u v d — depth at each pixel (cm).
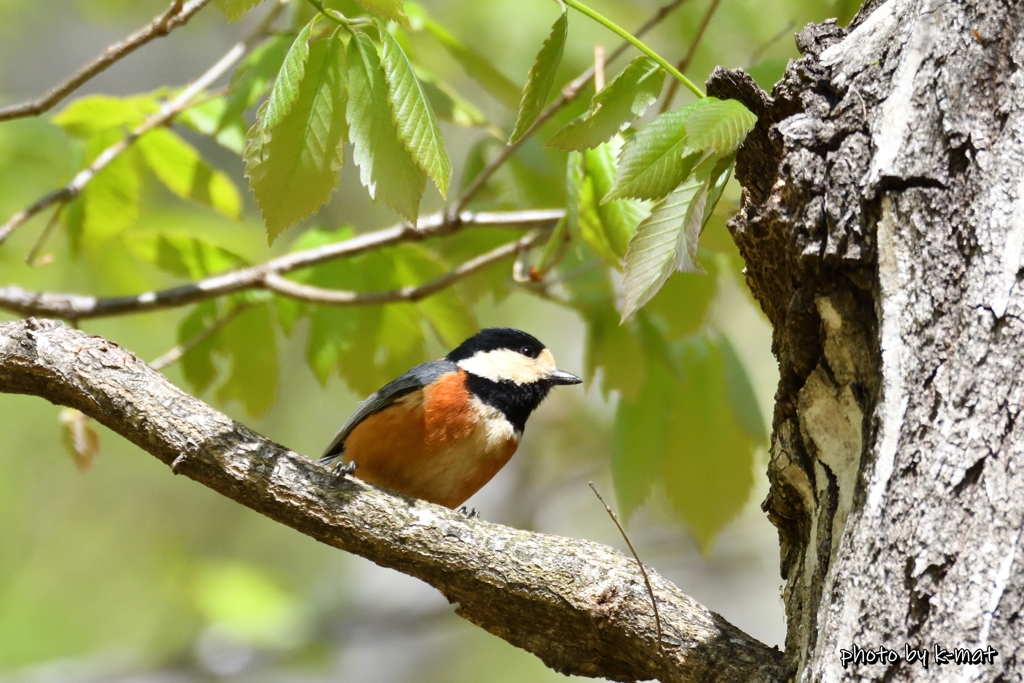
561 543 620
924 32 521
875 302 508
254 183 548
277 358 1000
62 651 1866
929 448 474
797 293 536
